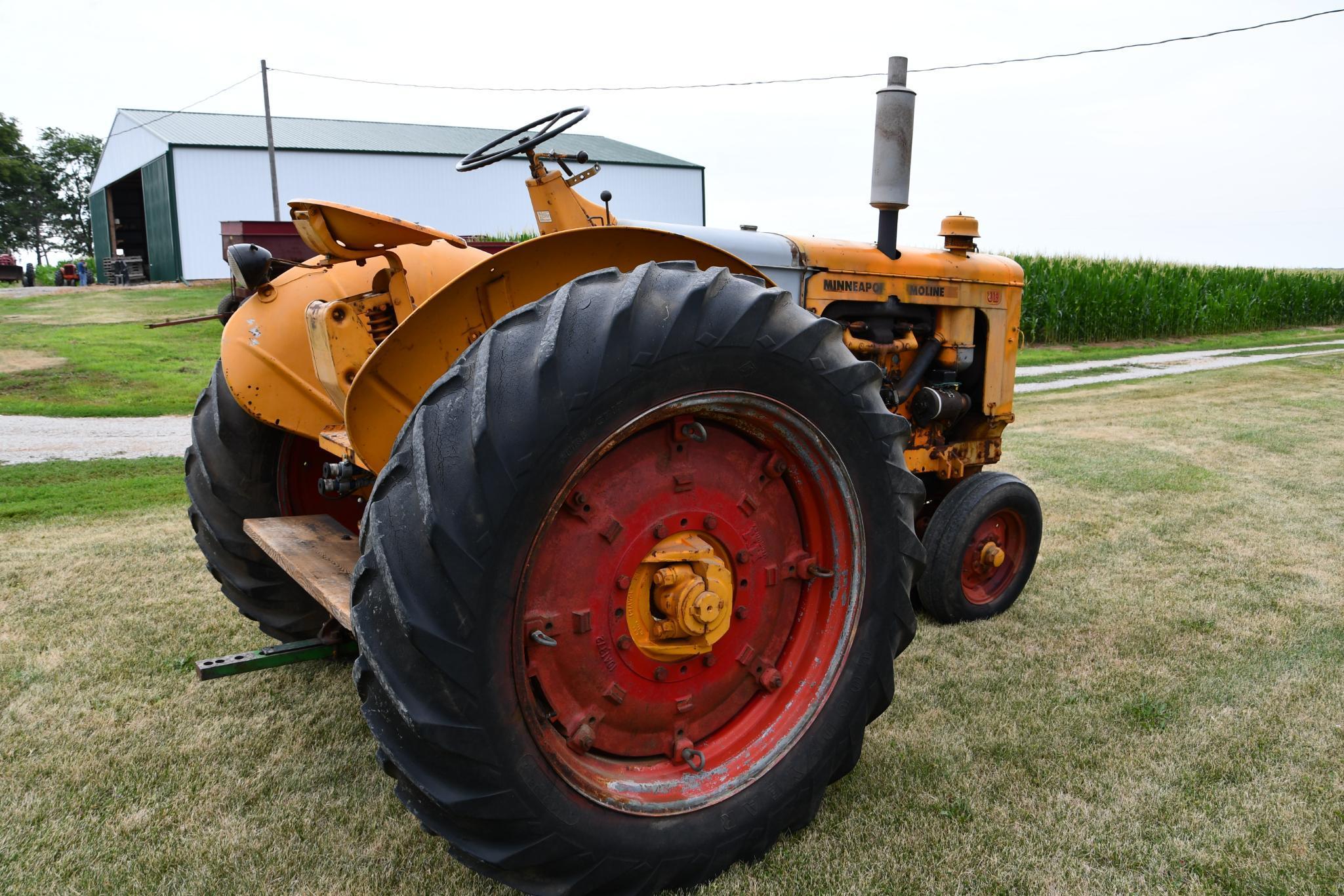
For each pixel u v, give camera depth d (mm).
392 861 2229
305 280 3027
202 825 2377
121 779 2584
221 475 3135
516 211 31516
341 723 2916
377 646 1691
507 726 1762
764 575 2264
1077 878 2184
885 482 2250
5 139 58688
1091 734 2867
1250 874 2211
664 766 2146
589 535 1980
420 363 2104
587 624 1996
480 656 1699
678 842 2014
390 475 1759
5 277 31922
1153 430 8555
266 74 23609
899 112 3582
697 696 2193
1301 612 3945
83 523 5266
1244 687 3209
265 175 28344
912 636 2404
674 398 1907
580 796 1899
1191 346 19000
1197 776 2629
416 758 1726
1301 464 7008
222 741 2799
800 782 2205
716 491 2154
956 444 4223
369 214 2307
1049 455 7340
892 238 3723
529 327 1841
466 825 1793
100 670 3262
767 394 2037
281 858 2242
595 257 2205
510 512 1711
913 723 2939
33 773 2602
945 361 3988
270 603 3223
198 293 23422
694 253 2309
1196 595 4164
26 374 11836
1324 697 3135
